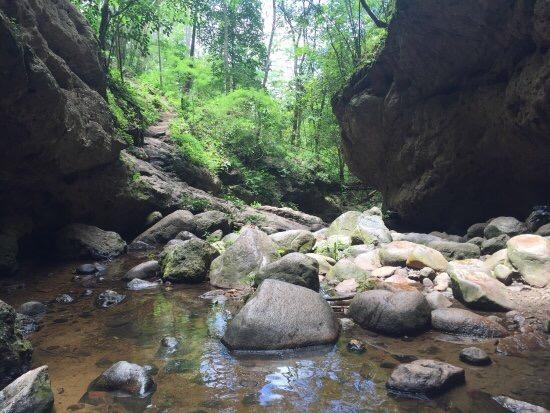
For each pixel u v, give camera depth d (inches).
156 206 422.6
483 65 299.1
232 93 751.7
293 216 596.4
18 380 113.6
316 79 722.2
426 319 164.2
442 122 345.1
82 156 309.4
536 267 200.7
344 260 251.3
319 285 221.9
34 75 225.3
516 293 189.5
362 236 323.3
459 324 160.6
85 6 473.7
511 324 163.8
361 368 133.9
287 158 811.4
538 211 267.4
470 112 318.0
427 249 244.8
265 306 158.4
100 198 354.6
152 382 125.0
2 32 193.9
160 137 590.9
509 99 272.4
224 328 173.8
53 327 177.5
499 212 338.3
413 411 108.1
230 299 215.2
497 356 138.3
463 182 349.4
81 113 308.7
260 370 134.3
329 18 563.5
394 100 393.4
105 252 324.5
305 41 881.5
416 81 357.7
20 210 307.0
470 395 114.4
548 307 173.5
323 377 128.6
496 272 204.8
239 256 251.0
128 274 260.2
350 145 504.1
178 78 842.2
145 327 176.4
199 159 593.0
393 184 454.0
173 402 116.0
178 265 252.2
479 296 180.4
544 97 241.3
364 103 434.9
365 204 812.6
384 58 384.8
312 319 158.2
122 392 121.0
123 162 385.7
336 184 848.9
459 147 336.5
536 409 103.5
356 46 524.4
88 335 168.1
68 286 245.0
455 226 372.2
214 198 529.3
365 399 115.0
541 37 239.5
